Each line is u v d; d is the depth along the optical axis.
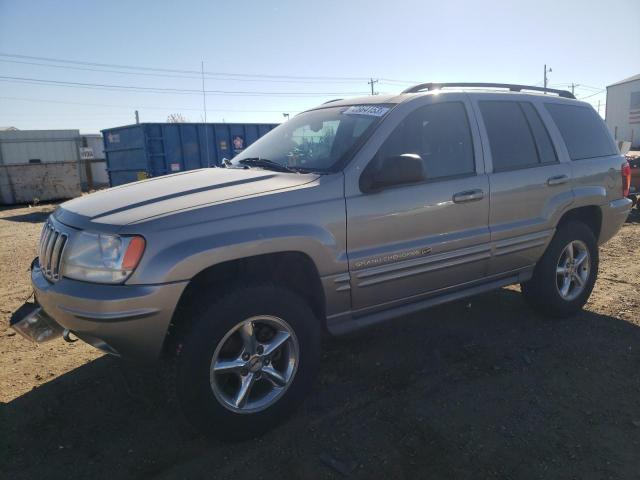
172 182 3.41
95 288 2.61
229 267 3.04
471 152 3.89
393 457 2.77
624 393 3.39
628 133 42.62
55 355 4.05
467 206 3.76
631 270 6.22
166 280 2.59
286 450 2.85
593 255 4.74
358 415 3.17
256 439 2.96
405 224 3.44
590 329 4.43
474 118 3.96
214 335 2.73
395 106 3.62
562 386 3.49
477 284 4.05
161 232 2.64
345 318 3.36
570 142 4.62
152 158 13.43
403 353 4.02
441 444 2.87
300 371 3.08
